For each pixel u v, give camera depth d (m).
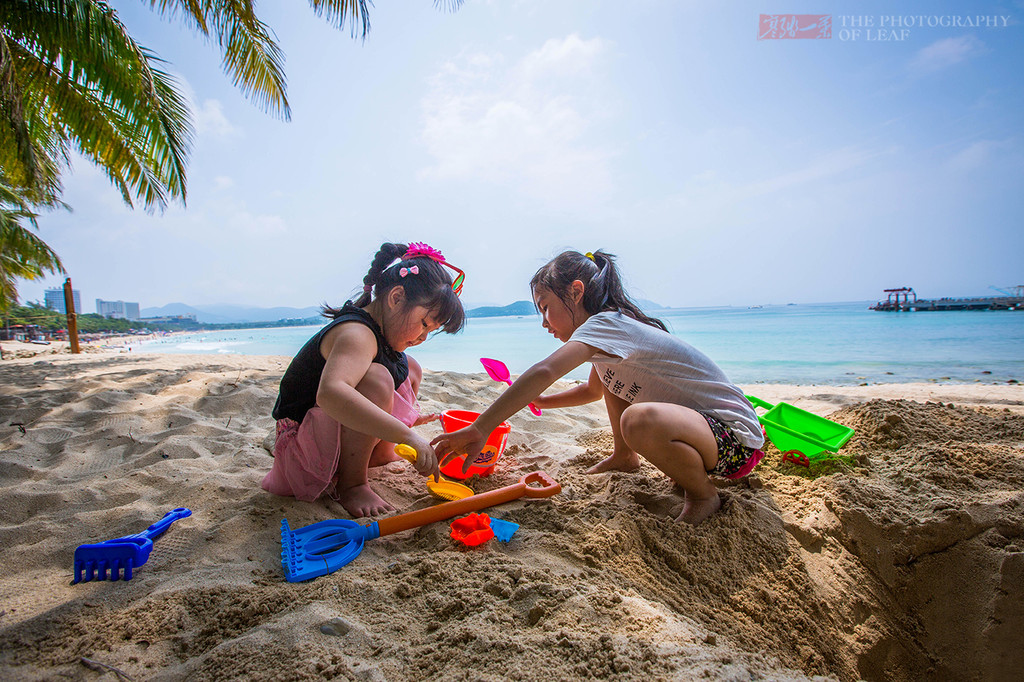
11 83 5.43
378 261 2.01
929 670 1.63
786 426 2.44
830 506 1.88
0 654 1.12
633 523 1.64
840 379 7.53
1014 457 2.14
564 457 2.58
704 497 1.75
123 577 1.40
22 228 12.82
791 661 1.33
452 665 1.04
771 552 1.64
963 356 10.09
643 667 1.01
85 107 6.03
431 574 1.36
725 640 1.27
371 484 2.08
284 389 1.88
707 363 1.96
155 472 2.17
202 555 1.52
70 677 1.05
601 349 1.81
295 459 1.83
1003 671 1.56
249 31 6.12
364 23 5.89
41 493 1.98
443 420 2.21
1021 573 1.63
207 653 1.09
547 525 1.66
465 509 1.75
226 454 2.48
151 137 6.09
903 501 1.93
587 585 1.31
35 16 5.12
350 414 1.56
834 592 1.59
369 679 1.00
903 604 1.75
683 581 1.47
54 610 1.26
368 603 1.27
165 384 4.37
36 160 6.54
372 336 1.78
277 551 1.54
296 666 1.02
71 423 3.09
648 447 1.68
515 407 1.70
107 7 5.46
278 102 6.63
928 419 2.54
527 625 1.17
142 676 1.05
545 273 2.14
